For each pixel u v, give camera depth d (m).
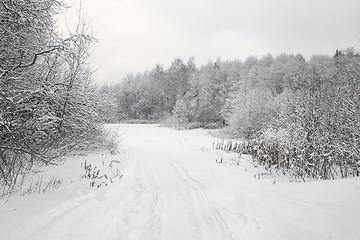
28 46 6.68
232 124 37.06
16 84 6.90
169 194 7.66
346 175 9.87
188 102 62.50
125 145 23.38
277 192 7.15
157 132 42.00
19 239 4.08
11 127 6.14
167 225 5.32
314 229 4.59
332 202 5.73
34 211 5.12
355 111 11.77
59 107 10.23
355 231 4.25
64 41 6.88
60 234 4.44
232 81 62.69
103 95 16.34
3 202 5.45
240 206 6.40
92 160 12.02
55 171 9.01
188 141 29.09
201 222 5.54
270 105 35.31
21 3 6.27
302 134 11.59
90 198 6.58
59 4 7.14
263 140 13.66
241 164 12.88
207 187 8.53
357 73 13.89
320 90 13.87
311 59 73.12
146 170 11.45
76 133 13.12
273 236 4.61
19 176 7.43
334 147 10.25
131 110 78.25
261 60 86.94
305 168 10.40
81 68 11.85
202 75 66.56
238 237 4.80
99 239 4.47
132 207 6.30
